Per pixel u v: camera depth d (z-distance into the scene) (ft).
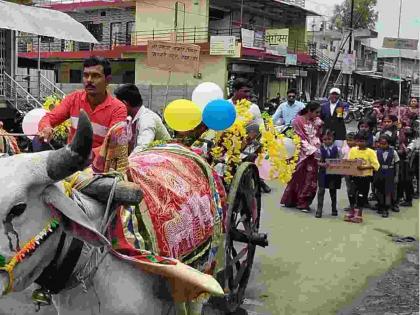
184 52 39.27
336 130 34.35
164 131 16.16
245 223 16.51
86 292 8.99
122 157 10.32
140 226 9.82
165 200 10.66
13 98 47.19
